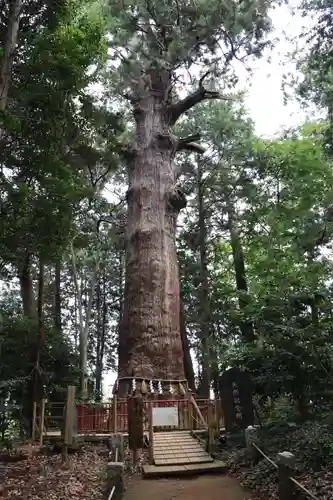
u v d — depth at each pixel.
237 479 8.05
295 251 15.98
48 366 18.38
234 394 10.47
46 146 10.29
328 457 7.07
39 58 9.59
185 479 8.30
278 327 9.26
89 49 10.41
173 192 17.84
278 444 8.45
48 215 10.58
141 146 18.58
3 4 9.26
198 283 22.00
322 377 9.09
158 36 17.45
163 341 15.41
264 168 19.61
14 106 9.86
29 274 20.41
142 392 13.12
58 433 12.09
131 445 9.05
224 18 16.02
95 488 7.74
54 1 9.93
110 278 30.80
